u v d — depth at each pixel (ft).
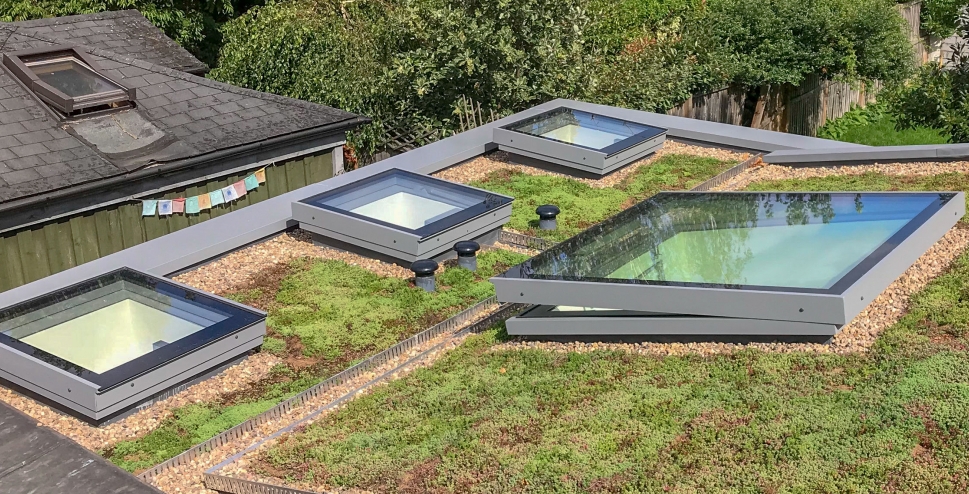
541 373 23.21
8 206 33.88
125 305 26.12
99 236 37.58
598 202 35.50
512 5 50.62
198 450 20.90
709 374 22.30
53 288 27.45
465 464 19.22
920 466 17.76
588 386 22.24
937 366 21.29
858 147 38.88
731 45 64.13
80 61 44.70
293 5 59.88
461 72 51.39
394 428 21.12
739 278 23.63
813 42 63.26
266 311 27.63
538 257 25.93
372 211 32.94
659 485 17.83
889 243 24.56
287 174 43.45
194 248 30.53
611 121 42.52
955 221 27.58
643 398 21.38
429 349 25.26
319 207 31.42
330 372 24.18
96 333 25.30
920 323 23.76
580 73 53.52
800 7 62.85
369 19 61.00
